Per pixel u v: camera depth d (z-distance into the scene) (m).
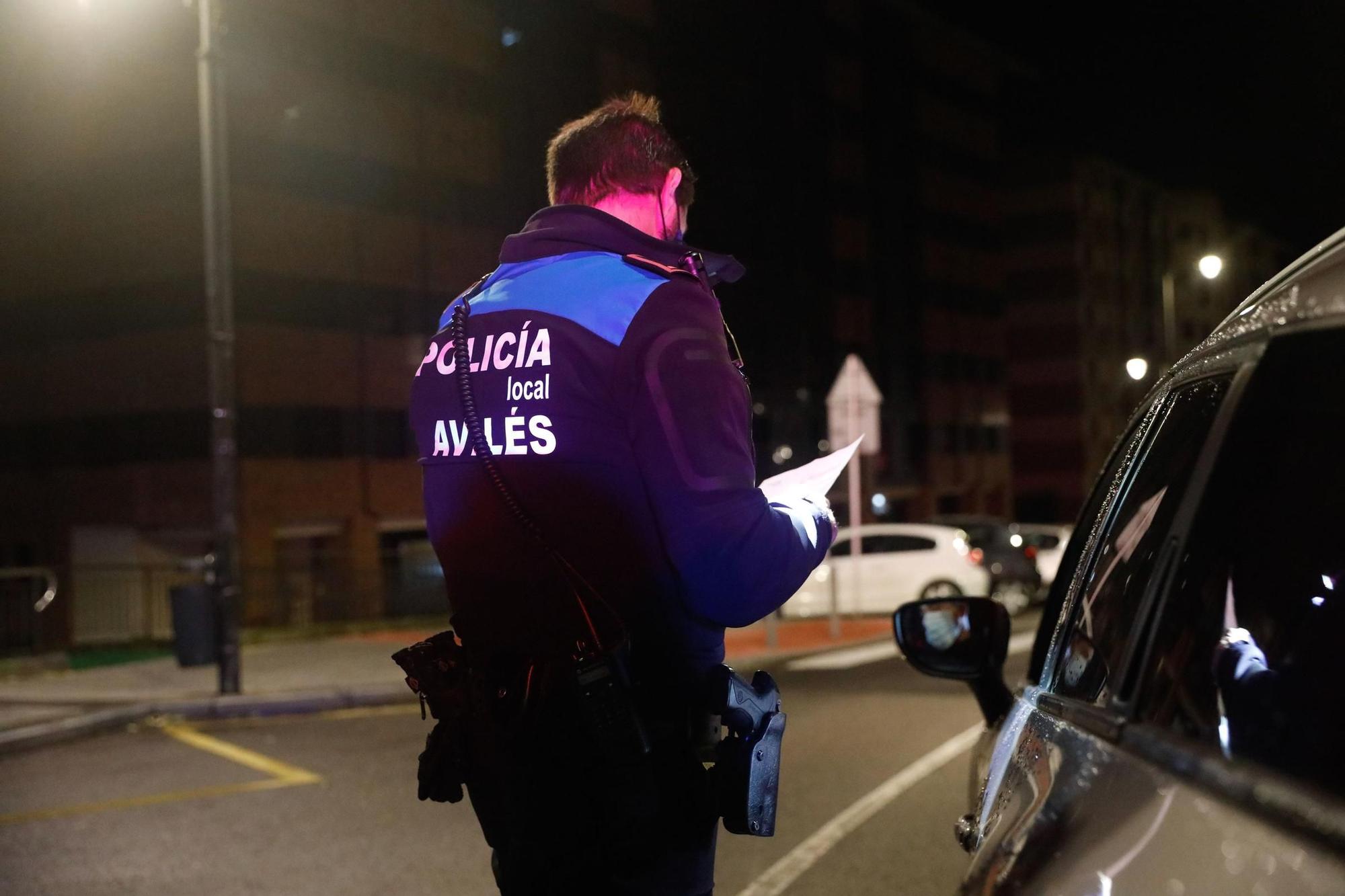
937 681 12.45
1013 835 1.48
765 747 1.95
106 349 28.39
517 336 2.00
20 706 11.15
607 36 35.09
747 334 40.25
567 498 1.93
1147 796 1.23
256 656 15.27
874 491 45.84
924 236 50.31
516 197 32.47
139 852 6.27
